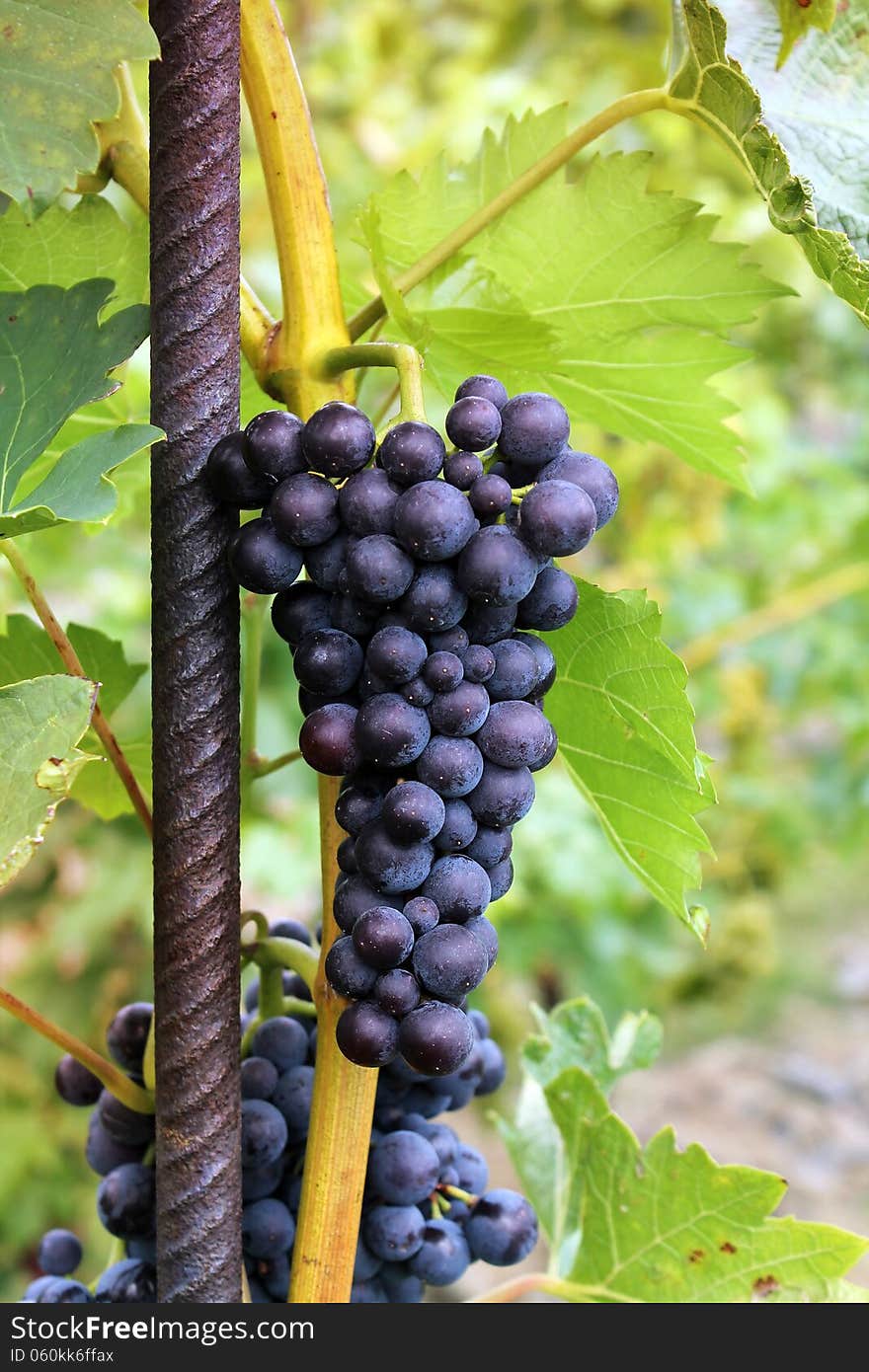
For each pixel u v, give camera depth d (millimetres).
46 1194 1746
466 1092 647
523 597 521
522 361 678
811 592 1954
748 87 596
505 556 504
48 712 517
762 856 2504
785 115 657
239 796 557
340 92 2156
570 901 1911
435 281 691
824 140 653
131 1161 646
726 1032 2924
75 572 1621
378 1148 621
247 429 524
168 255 539
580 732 620
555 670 565
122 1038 633
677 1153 672
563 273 703
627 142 2252
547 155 641
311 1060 632
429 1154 620
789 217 592
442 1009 506
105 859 1809
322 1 2184
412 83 2443
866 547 1967
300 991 667
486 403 519
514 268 704
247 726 668
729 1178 661
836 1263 649
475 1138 2264
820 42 659
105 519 516
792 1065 2775
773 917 3277
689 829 612
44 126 523
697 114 629
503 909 1827
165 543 544
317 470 520
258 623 667
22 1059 1787
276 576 524
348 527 516
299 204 573
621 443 2129
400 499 507
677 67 643
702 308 711
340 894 521
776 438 2174
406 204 709
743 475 788
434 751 514
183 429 541
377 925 504
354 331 620
